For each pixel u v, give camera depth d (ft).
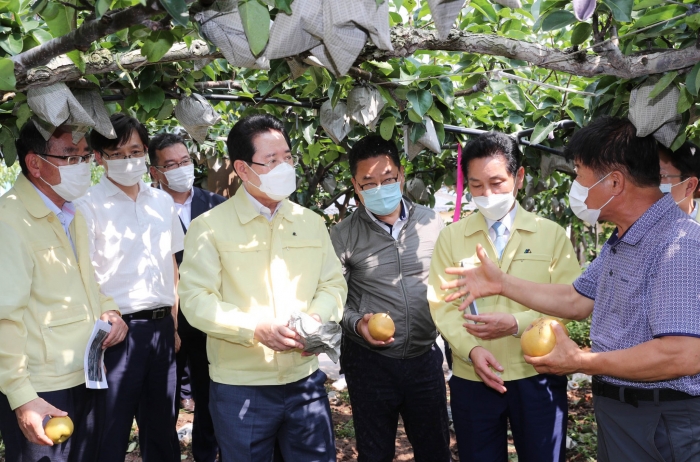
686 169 8.88
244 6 6.60
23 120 8.58
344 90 10.52
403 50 8.17
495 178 9.59
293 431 9.46
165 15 6.66
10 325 8.30
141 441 12.14
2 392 8.66
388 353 10.89
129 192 11.80
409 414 11.24
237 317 8.63
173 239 12.62
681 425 7.04
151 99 9.99
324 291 9.75
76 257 9.70
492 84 11.53
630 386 7.34
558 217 21.01
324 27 6.87
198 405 14.20
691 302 6.73
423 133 10.60
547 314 8.93
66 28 7.01
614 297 7.57
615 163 7.29
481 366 9.34
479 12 11.03
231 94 12.62
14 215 8.89
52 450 8.94
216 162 20.16
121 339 10.28
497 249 10.12
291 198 20.88
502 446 10.02
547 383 9.75
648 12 7.45
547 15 7.63
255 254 9.32
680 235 6.99
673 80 7.61
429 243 11.18
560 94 13.14
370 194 10.59
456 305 10.11
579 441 16.37
